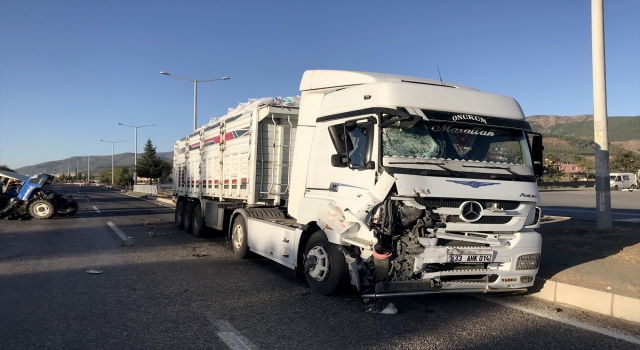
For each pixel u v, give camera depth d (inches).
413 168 226.2
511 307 250.8
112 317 228.1
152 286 292.2
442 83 292.8
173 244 470.0
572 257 339.9
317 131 287.1
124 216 810.8
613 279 273.9
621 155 2984.7
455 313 238.5
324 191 270.1
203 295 271.0
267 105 359.6
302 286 293.9
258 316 230.8
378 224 225.3
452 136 243.6
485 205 233.0
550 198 1325.0
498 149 251.8
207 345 191.2
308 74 308.5
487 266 235.6
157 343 193.2
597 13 421.4
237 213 398.0
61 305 248.4
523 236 240.1
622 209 880.9
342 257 255.1
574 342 198.1
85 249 434.9
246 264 366.3
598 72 426.0
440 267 228.2
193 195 557.9
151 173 2768.2
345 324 218.8
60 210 770.8
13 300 257.6
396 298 264.1
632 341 200.1
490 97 261.6
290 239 299.9
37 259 382.0
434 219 225.0
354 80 277.4
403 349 187.5
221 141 455.8
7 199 742.5
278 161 377.7
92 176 6117.1
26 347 188.1
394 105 237.6
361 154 246.4
